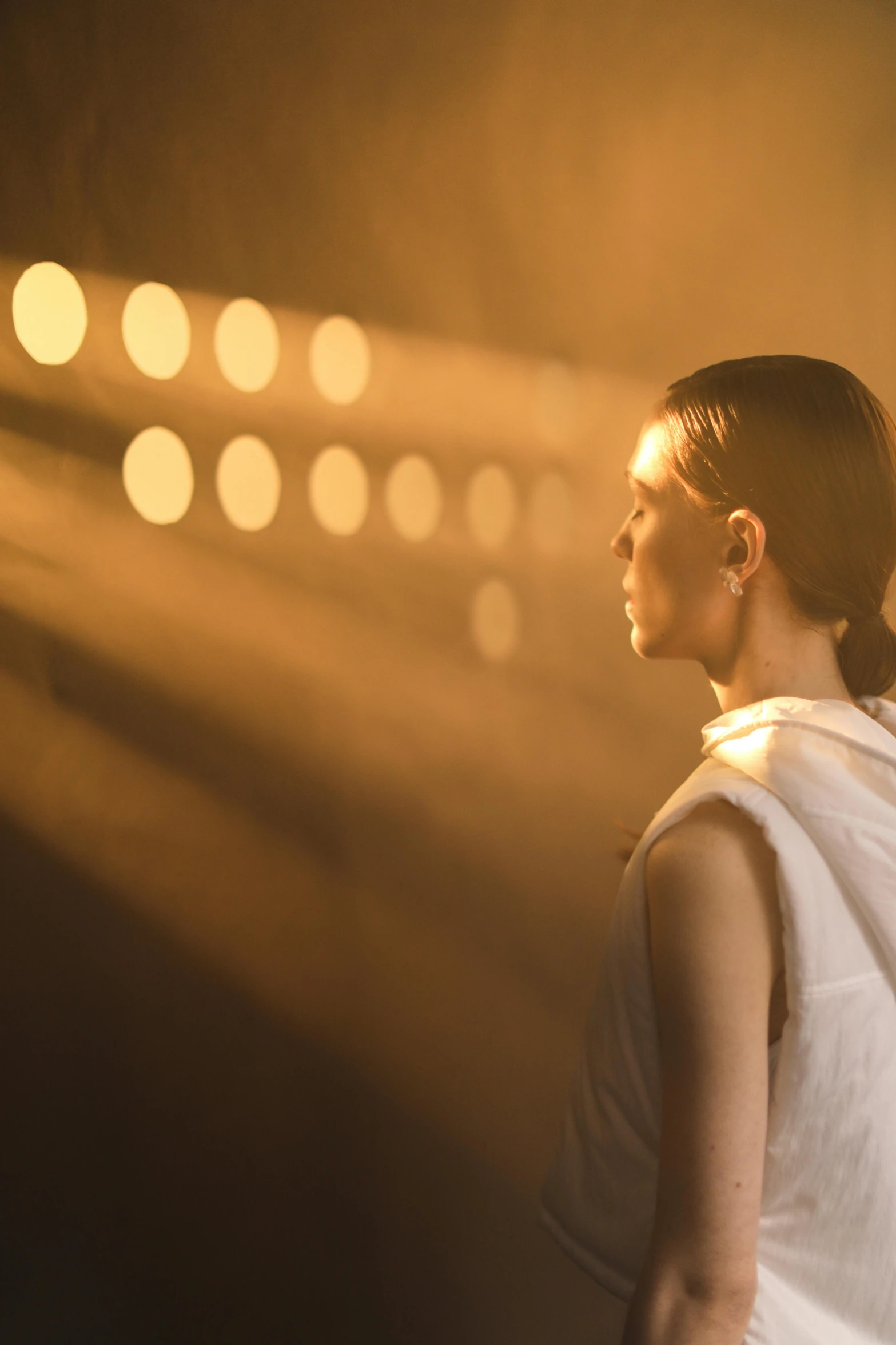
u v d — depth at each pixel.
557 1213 0.69
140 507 1.13
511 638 1.28
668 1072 0.55
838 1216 0.56
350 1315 1.30
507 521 1.25
